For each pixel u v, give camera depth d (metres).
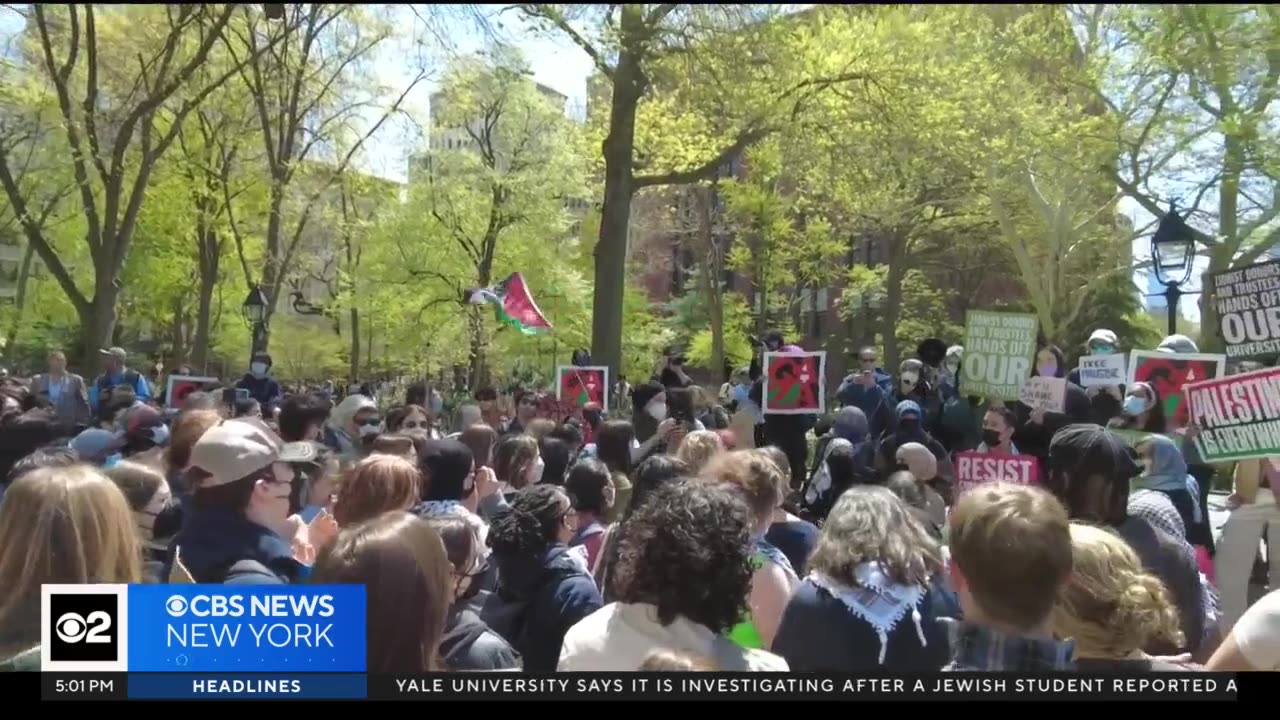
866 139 15.07
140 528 3.80
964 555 2.56
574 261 39.66
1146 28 10.35
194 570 3.08
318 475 4.91
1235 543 5.11
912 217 28.16
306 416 5.71
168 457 4.64
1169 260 10.06
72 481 2.54
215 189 24.67
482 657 3.17
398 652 2.52
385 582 2.51
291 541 4.28
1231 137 14.63
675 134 17.75
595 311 15.34
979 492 2.65
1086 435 3.86
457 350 35.12
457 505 4.32
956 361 10.59
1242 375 5.03
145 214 27.05
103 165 16.55
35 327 37.53
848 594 2.95
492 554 4.05
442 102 31.48
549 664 3.49
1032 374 8.25
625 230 15.37
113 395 8.45
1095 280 22.34
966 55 10.57
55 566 2.46
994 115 14.22
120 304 35.31
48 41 15.70
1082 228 19.91
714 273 35.16
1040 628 2.52
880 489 3.27
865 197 23.22
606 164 15.30
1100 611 2.67
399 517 2.67
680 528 2.78
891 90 13.57
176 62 18.22
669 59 13.18
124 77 19.09
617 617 2.84
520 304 20.94
